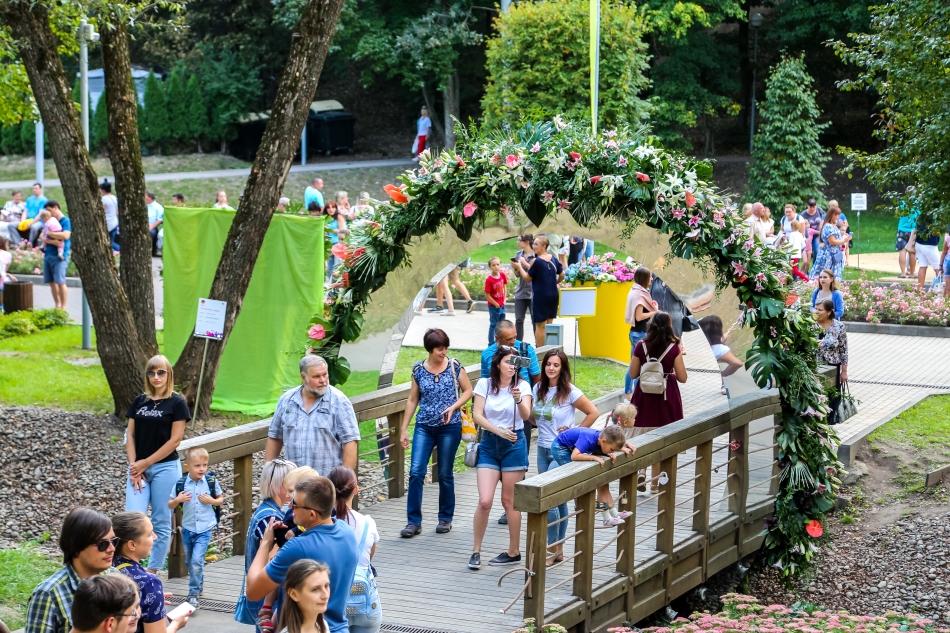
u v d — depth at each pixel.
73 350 18.98
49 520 11.70
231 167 44.00
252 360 15.54
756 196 32.66
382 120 50.38
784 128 31.91
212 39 47.78
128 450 9.04
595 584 8.87
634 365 11.42
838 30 42.31
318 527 6.39
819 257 23.12
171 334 16.02
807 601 10.78
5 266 21.56
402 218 10.78
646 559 9.45
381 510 11.38
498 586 9.05
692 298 10.55
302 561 5.75
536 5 26.72
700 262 10.36
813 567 11.41
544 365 10.16
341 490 6.99
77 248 14.01
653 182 10.07
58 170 13.77
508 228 10.79
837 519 12.38
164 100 45.12
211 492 8.61
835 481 11.05
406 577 9.30
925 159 12.50
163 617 6.13
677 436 9.58
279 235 15.38
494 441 9.55
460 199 10.56
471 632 8.06
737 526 10.67
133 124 14.54
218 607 8.55
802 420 10.83
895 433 13.88
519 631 7.81
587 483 8.50
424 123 42.50
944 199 12.53
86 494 12.36
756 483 10.94
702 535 10.16
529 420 10.19
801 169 32.09
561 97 26.41
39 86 13.44
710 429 10.15
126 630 5.26
